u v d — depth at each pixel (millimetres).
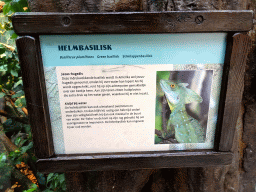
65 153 792
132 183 1062
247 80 993
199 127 784
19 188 1692
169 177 1139
